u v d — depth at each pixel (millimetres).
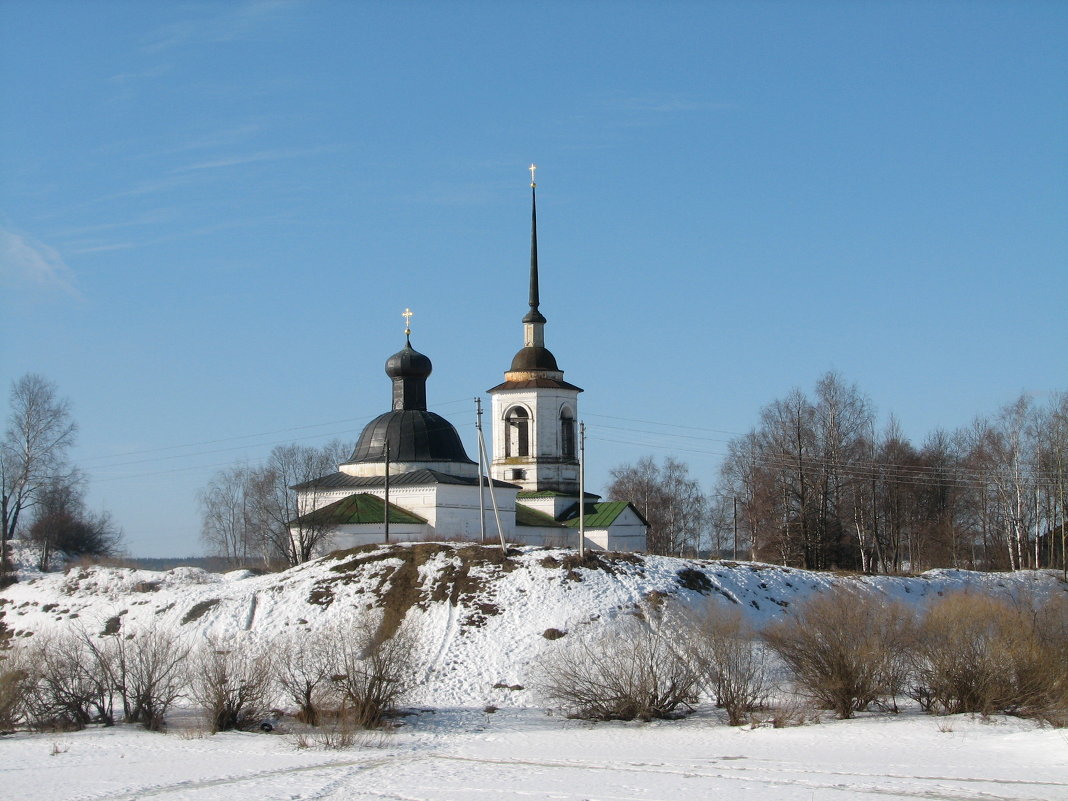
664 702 49656
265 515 96562
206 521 111500
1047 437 95438
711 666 48938
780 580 71062
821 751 39938
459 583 65312
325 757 41375
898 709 49344
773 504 98438
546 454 97000
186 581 73438
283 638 61656
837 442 94188
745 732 45188
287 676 53500
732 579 68938
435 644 60188
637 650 50531
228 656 52938
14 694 48844
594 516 94875
